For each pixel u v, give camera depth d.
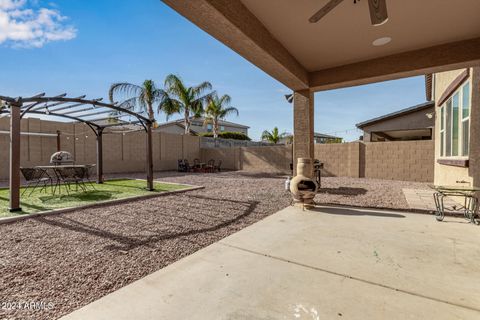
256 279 2.26
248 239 3.29
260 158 14.73
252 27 3.22
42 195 6.32
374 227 3.74
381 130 13.41
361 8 3.07
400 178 9.84
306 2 2.98
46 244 3.16
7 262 2.66
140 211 4.83
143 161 14.00
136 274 2.41
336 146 11.27
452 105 6.29
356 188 7.64
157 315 1.79
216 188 7.80
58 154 8.21
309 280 2.24
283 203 5.53
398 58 4.38
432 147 9.26
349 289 2.09
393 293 2.03
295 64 4.59
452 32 3.67
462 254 2.76
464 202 4.84
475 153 4.44
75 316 1.80
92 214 4.59
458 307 1.85
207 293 2.05
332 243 3.12
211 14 2.66
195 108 17.03
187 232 3.62
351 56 4.50
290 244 3.10
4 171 9.44
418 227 3.72
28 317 1.80
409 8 3.06
